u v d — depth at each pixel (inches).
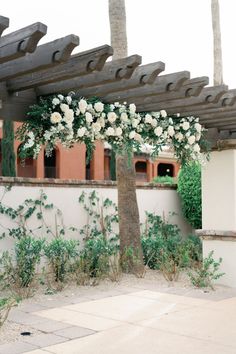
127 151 256.1
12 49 161.0
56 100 213.6
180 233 467.8
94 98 233.9
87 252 334.0
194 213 455.2
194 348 183.0
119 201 364.2
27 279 291.7
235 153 319.9
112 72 192.4
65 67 186.7
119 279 328.2
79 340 192.7
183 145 287.6
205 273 307.6
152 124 255.9
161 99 236.2
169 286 311.7
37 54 174.1
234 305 258.7
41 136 222.7
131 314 237.1
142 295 284.0
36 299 270.2
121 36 370.6
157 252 374.6
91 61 179.2
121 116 239.3
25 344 186.9
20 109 211.5
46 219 371.9
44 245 313.4
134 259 347.9
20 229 354.0
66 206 385.1
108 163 990.4
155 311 243.9
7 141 577.3
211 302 266.2
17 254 301.7
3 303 210.1
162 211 456.4
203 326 215.0
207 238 321.1
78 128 227.3
